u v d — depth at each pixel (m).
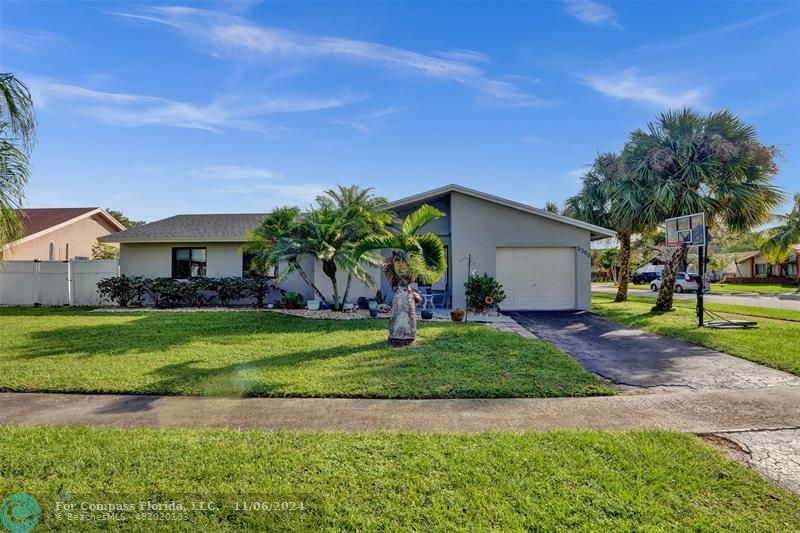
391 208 14.56
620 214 14.96
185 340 8.72
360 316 12.56
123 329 10.05
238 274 16.42
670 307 14.62
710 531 2.67
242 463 3.52
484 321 11.98
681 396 5.42
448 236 15.32
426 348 7.94
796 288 31.48
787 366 6.80
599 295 24.75
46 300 15.97
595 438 3.98
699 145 13.41
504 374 6.20
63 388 5.54
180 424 4.40
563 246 14.48
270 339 8.81
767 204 13.52
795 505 2.96
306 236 12.81
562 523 2.73
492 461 3.53
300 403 5.08
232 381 5.79
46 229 18.86
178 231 16.80
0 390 5.52
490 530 2.67
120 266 16.58
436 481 3.23
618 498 3.01
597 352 8.16
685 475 3.32
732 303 19.27
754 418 4.64
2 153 9.12
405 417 4.63
